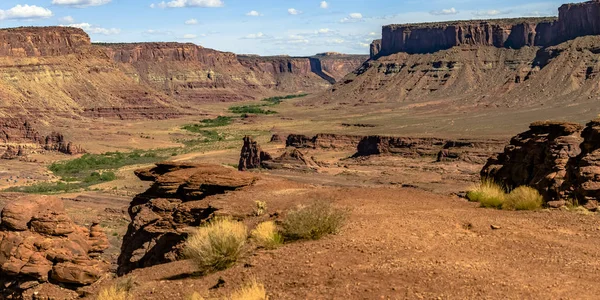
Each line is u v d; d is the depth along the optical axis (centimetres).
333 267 1616
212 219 2772
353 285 1442
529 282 1396
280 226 2202
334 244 1852
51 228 2758
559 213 2231
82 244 2786
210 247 1864
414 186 7681
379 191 3064
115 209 8088
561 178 2886
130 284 1925
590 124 2833
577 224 2012
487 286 1371
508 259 1609
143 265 2995
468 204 2628
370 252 1723
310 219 2011
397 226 2039
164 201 3203
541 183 3050
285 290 1494
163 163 3475
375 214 2333
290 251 1850
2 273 2719
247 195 3064
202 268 1878
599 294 1302
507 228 1975
